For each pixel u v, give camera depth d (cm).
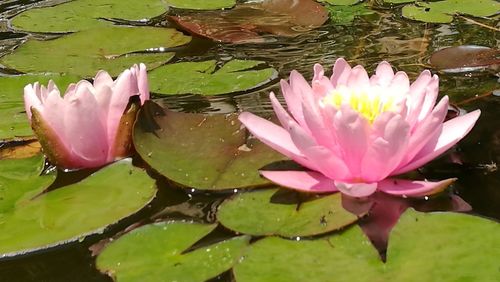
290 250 65
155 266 64
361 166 68
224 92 86
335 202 68
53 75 90
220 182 71
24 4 123
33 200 71
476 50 92
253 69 92
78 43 100
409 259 63
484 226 65
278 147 70
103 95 74
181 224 67
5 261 66
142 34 102
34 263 66
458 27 102
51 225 69
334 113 68
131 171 73
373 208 68
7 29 108
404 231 65
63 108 73
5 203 71
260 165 72
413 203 69
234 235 66
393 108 68
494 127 77
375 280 62
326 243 65
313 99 72
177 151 74
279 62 94
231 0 118
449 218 66
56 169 75
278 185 71
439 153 69
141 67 78
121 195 71
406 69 90
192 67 92
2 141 79
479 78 86
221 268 64
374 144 67
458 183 70
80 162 75
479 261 63
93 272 65
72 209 70
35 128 73
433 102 70
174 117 77
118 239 67
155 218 69
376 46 97
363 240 65
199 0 118
